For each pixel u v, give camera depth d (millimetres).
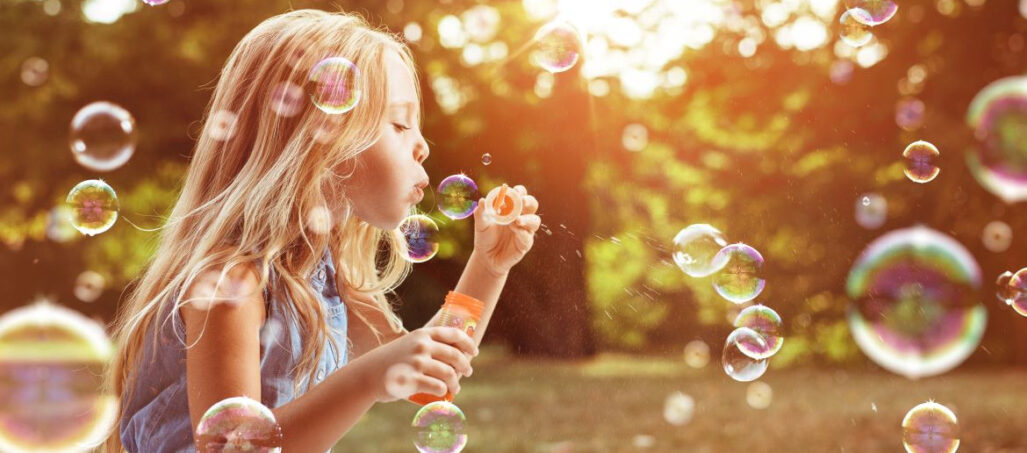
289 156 1502
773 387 8180
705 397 7480
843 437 5516
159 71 10445
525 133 9766
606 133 11297
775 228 10766
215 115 1608
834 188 10422
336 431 1339
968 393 7414
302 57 1558
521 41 10180
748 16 11367
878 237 10234
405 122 1622
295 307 1482
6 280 11195
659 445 5328
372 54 1581
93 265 11445
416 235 2090
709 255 2451
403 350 1346
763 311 2463
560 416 6477
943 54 10281
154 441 1453
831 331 10406
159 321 1460
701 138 11859
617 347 11398
